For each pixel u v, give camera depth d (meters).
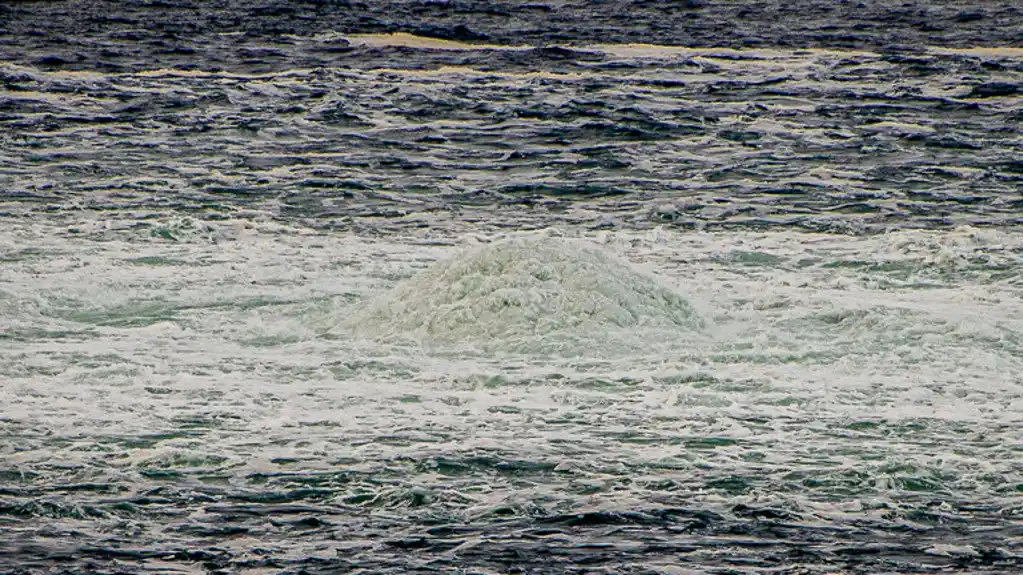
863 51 162.88
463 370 51.88
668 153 107.69
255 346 55.53
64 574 34.16
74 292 62.47
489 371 51.66
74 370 50.78
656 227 84.44
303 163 102.25
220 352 54.22
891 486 40.50
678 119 119.94
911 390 50.00
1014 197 94.19
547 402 48.50
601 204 91.06
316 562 35.25
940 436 45.06
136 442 43.22
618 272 59.19
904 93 133.75
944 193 94.94
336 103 124.62
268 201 89.88
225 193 91.75
